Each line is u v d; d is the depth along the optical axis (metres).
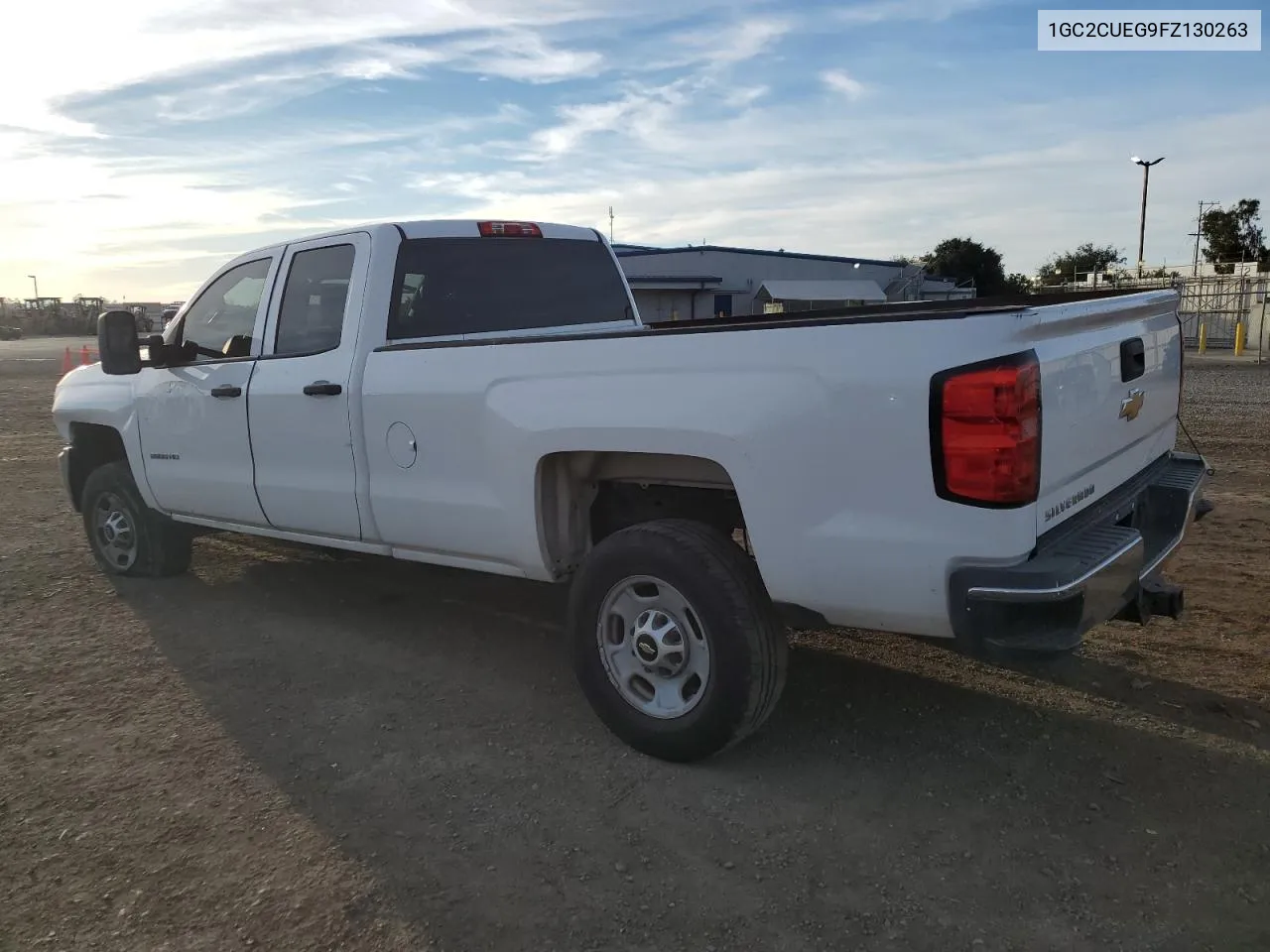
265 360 5.04
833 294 55.50
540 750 3.82
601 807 3.38
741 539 4.59
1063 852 3.06
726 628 3.40
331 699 4.35
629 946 2.68
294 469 4.91
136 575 6.28
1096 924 2.72
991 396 2.83
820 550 3.17
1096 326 3.40
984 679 4.41
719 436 3.32
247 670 4.71
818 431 3.12
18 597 5.95
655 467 3.85
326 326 4.84
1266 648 4.63
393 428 4.39
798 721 4.03
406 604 5.73
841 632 5.07
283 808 3.42
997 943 2.66
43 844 3.23
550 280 5.49
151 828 3.31
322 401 4.68
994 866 3.00
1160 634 4.85
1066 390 3.11
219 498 5.42
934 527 2.96
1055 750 3.73
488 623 5.38
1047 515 3.05
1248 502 7.69
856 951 2.64
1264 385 17.83
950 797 3.40
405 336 4.76
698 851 3.11
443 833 3.24
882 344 3.00
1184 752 3.69
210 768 3.72
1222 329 33.12
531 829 3.25
